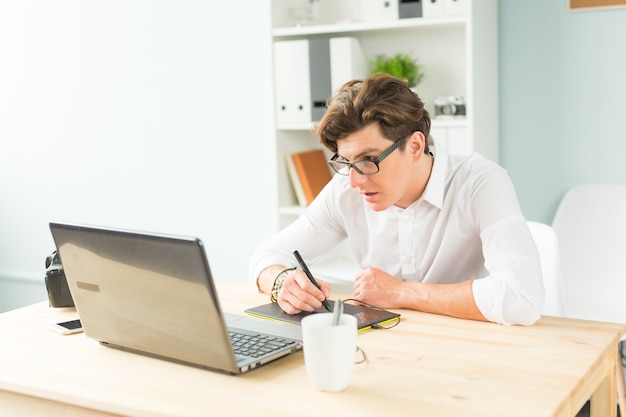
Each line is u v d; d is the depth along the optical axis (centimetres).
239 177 365
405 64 300
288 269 186
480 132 286
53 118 411
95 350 153
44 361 147
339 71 299
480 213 178
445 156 185
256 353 141
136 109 387
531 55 299
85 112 402
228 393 127
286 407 120
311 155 328
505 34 303
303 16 318
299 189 320
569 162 298
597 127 292
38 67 411
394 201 171
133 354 150
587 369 134
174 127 378
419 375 133
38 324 172
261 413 119
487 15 289
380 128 161
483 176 181
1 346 157
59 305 183
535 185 305
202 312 130
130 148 392
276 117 314
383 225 196
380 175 164
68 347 155
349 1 324
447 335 154
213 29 360
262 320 166
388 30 313
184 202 382
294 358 144
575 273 284
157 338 142
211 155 371
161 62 376
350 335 125
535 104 301
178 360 143
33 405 137
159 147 384
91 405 128
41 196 423
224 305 183
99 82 395
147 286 137
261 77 350
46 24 404
